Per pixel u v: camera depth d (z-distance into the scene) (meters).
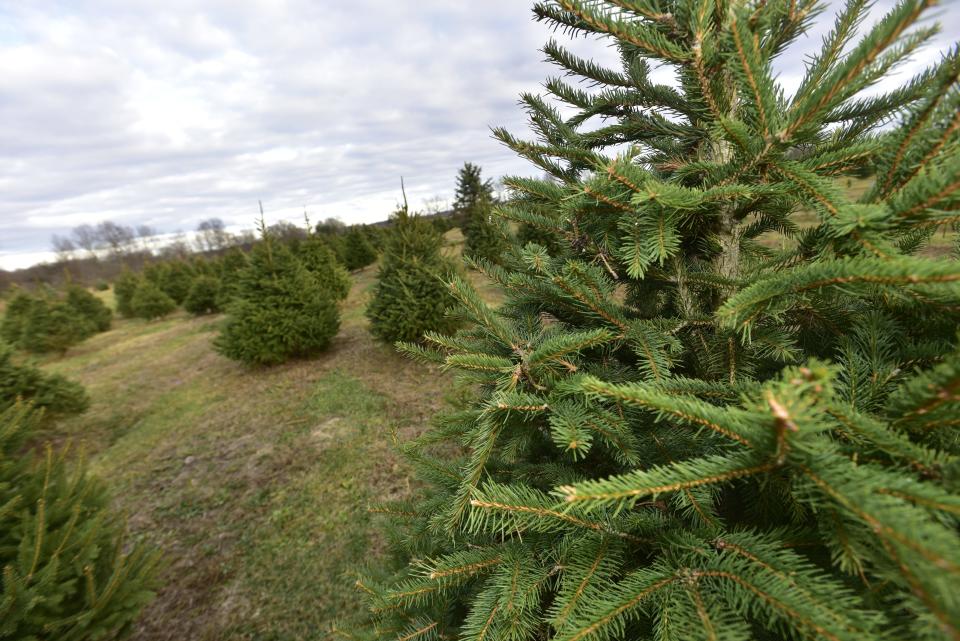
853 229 0.74
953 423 0.65
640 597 0.82
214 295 16.44
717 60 0.89
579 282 1.11
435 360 1.59
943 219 0.69
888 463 0.71
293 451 5.52
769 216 1.30
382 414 6.21
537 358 1.09
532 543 1.14
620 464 1.32
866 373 0.91
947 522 0.53
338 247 21.44
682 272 1.16
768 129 0.81
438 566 1.10
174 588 3.56
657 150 1.46
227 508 4.55
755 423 0.60
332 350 9.45
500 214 1.46
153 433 6.59
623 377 1.23
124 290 19.50
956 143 0.71
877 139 0.86
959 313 0.77
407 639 1.43
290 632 3.10
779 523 1.03
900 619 0.69
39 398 6.12
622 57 1.40
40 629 1.69
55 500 2.05
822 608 0.63
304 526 4.15
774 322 1.14
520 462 1.61
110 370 10.63
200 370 9.66
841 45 0.90
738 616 0.75
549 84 1.40
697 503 0.86
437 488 2.14
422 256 8.05
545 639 1.13
